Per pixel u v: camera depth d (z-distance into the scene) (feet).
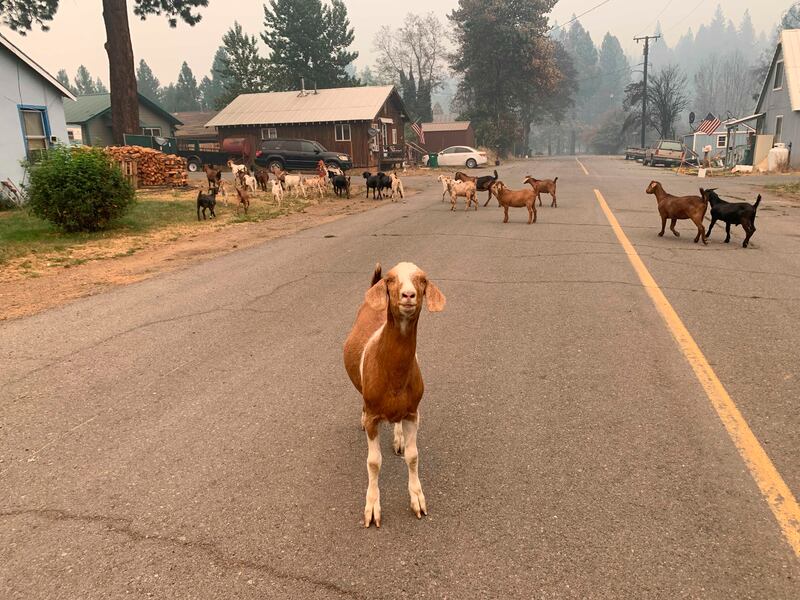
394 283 10.25
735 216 36.70
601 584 9.94
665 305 24.86
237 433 15.31
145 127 154.40
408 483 12.91
